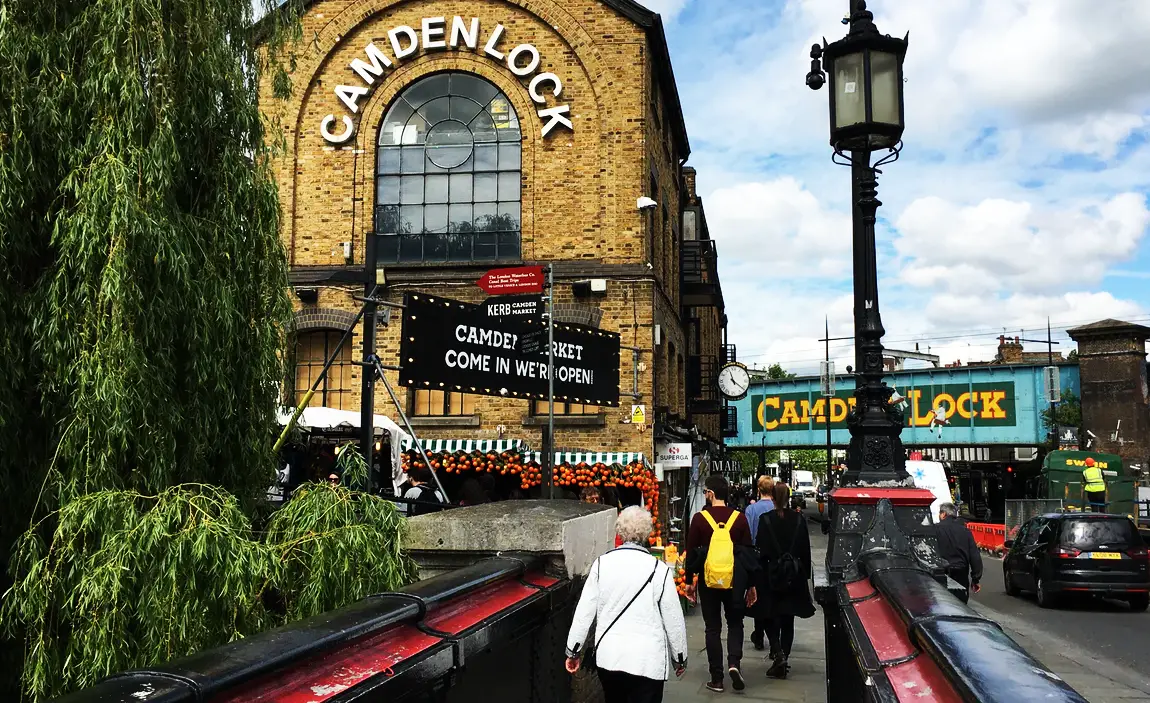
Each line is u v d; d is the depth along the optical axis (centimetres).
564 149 1777
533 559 481
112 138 462
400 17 1833
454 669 330
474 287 1741
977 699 178
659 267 1973
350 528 448
